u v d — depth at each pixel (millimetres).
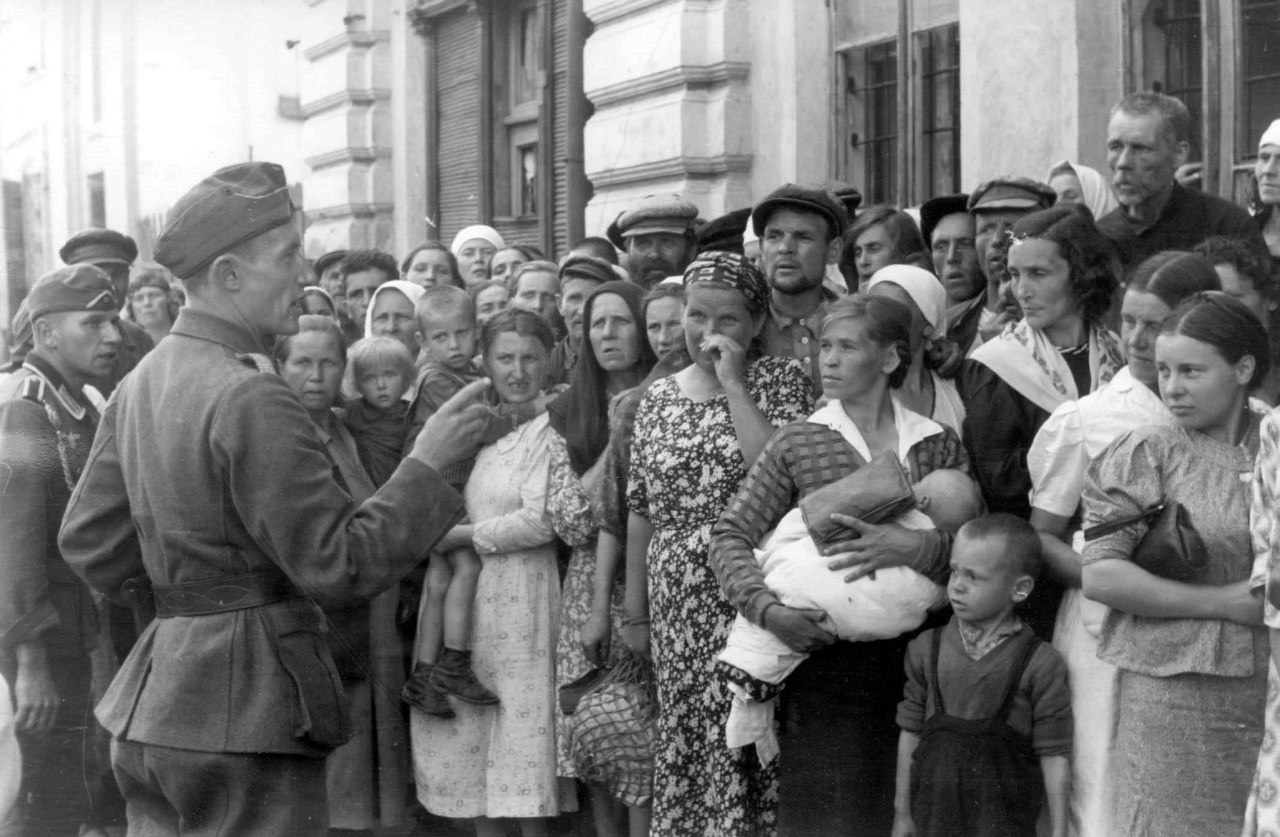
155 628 2969
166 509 2895
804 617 3166
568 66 7316
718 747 3373
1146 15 4902
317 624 3014
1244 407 3080
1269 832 2740
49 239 6203
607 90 6855
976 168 5277
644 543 3605
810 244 3713
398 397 4230
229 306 2984
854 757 3252
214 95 6348
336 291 6047
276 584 2936
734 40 6180
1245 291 3555
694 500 3424
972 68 5254
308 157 8234
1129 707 3059
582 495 3893
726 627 3389
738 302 3479
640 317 3984
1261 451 2848
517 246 5879
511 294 5367
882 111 5914
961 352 3604
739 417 3406
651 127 6551
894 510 3156
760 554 3271
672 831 3424
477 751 4023
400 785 4117
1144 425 3072
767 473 3309
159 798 3016
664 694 3461
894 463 3176
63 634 3898
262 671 2883
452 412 2979
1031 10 5062
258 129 6910
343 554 2809
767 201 3740
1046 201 3926
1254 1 4648
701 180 6355
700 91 6316
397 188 8359
